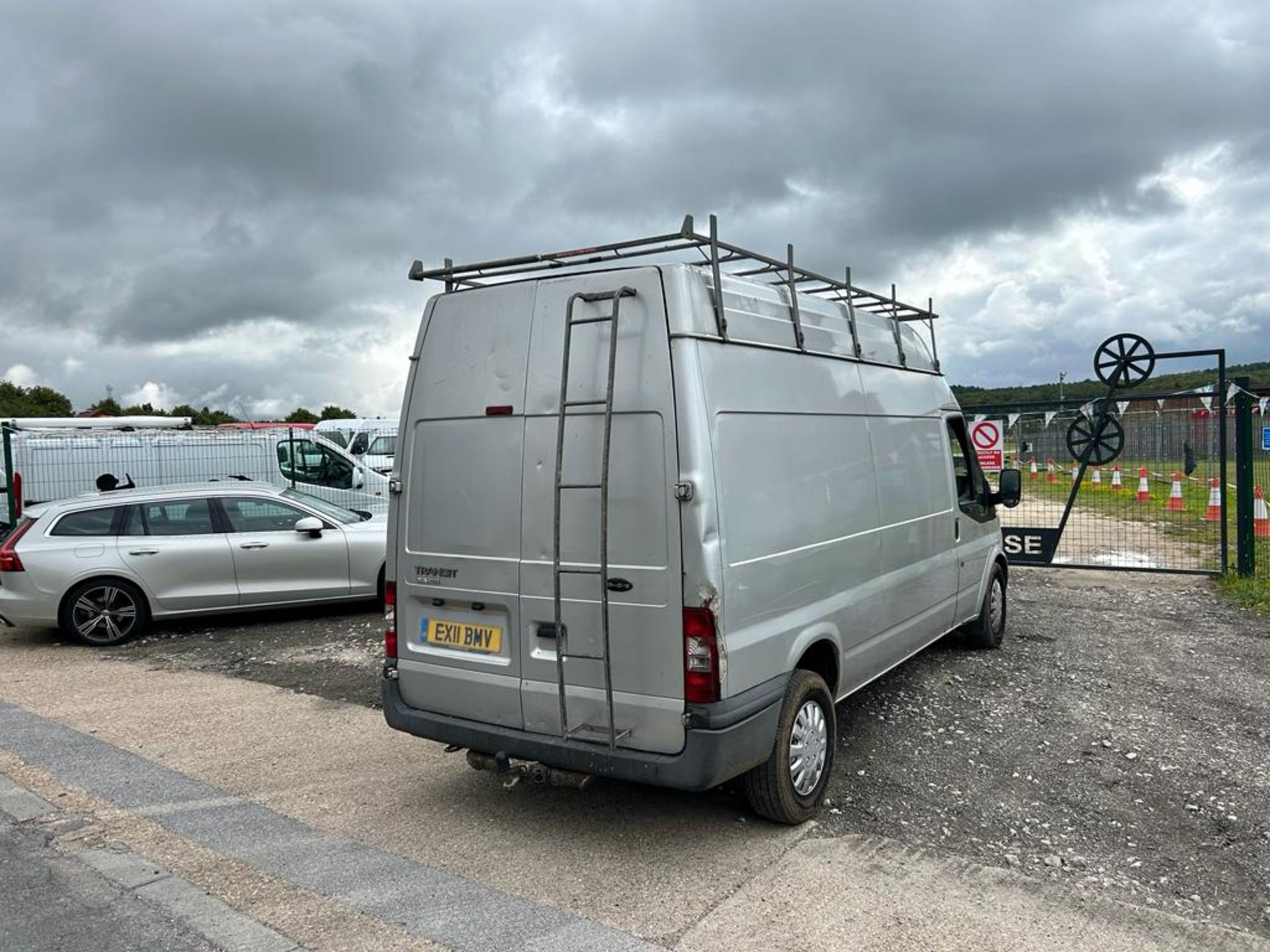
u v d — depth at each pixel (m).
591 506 4.05
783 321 4.70
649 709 3.92
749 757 3.99
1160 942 3.34
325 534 9.62
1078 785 4.89
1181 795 4.75
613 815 4.58
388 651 4.75
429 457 4.60
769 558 4.23
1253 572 10.57
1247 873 3.93
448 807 4.73
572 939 3.41
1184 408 12.66
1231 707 6.15
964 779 4.98
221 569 9.17
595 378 4.07
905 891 3.74
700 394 3.87
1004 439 12.04
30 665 8.09
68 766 5.42
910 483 6.04
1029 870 3.96
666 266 3.94
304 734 5.99
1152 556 12.80
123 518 9.05
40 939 3.49
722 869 3.97
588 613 4.05
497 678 4.35
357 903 3.72
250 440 15.37
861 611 5.18
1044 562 11.68
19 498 12.63
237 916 3.63
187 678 7.54
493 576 4.34
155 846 4.30
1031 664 7.27
